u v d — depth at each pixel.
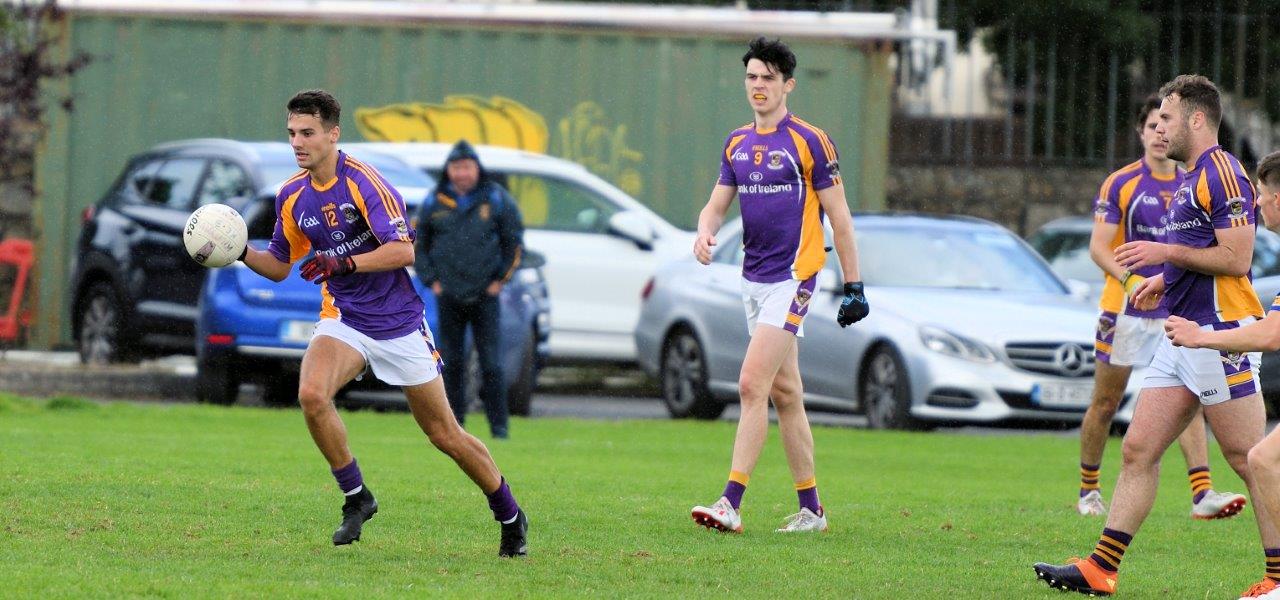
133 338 60.94
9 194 77.75
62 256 73.75
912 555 28.42
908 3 91.06
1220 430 25.48
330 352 25.98
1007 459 45.94
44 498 30.48
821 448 47.19
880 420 52.34
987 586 25.56
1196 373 25.09
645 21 74.06
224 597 22.03
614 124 74.50
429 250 46.75
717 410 58.47
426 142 72.62
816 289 30.77
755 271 31.05
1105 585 24.94
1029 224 89.56
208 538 27.34
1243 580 26.98
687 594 23.98
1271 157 24.47
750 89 30.66
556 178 66.56
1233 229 25.28
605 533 29.59
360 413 54.03
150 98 73.56
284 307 52.84
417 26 73.81
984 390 50.28
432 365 26.25
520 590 23.70
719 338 57.00
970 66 93.25
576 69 74.31
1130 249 25.72
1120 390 35.34
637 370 77.00
